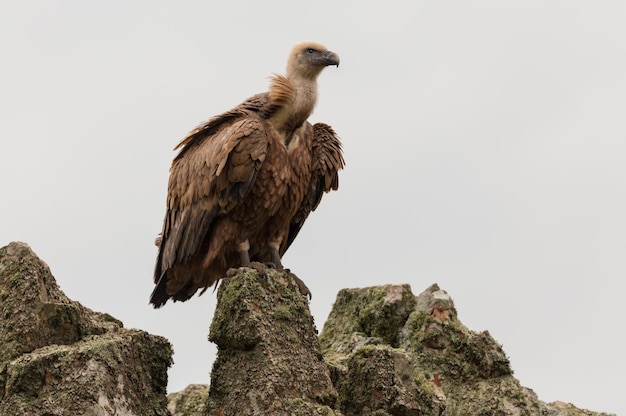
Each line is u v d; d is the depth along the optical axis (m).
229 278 13.35
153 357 12.80
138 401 12.34
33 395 11.70
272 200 15.78
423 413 14.24
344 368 14.28
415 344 15.84
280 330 13.07
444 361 15.69
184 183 15.85
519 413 15.31
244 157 15.31
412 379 14.30
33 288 12.54
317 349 13.34
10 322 12.37
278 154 15.68
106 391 11.88
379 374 13.77
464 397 15.44
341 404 13.84
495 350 15.80
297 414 12.41
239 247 15.90
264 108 15.95
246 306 12.94
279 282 13.51
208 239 15.94
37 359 11.77
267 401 12.47
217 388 12.93
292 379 12.78
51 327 12.55
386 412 13.65
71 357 11.88
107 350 12.08
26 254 12.72
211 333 13.07
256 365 12.72
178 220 15.98
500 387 15.53
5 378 11.98
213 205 15.60
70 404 11.62
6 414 11.53
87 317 12.94
